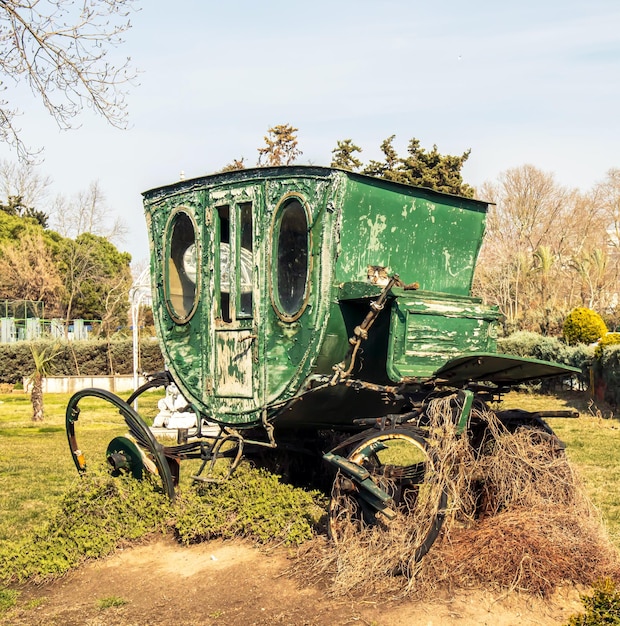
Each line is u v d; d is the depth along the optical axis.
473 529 5.43
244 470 7.05
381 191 6.22
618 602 4.55
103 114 11.73
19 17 11.05
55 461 12.84
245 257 6.88
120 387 31.42
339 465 5.68
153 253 7.70
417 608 4.84
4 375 34.22
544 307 31.09
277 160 25.02
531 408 19.52
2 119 11.67
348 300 5.94
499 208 43.50
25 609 5.58
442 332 5.95
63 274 50.09
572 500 5.68
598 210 46.88
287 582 5.50
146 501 7.07
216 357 6.99
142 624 5.12
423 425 5.63
